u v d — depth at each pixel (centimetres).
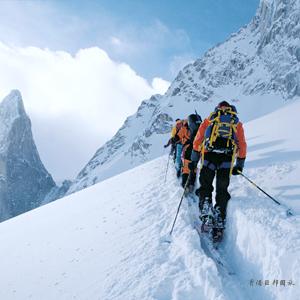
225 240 546
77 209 1075
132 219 714
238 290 427
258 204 522
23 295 578
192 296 415
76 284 532
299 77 16900
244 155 582
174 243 547
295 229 423
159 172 1124
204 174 586
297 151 709
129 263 523
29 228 1087
